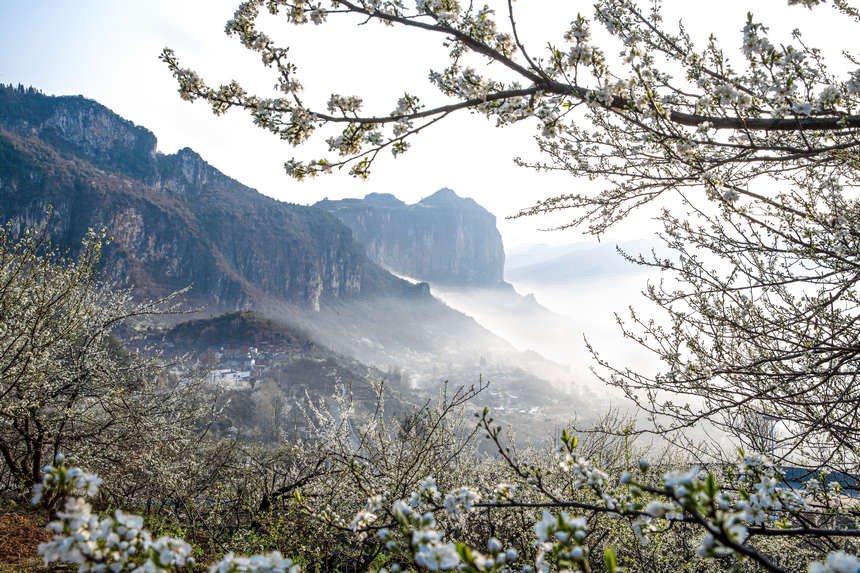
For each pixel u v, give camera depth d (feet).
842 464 12.87
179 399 33.86
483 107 12.03
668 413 13.53
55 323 25.39
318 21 12.53
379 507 8.19
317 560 21.67
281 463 33.83
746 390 12.68
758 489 7.63
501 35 12.63
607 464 21.27
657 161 13.09
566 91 11.75
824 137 12.41
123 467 29.27
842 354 11.34
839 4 12.88
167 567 5.40
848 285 11.65
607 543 20.57
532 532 18.80
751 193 12.89
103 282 29.45
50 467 5.58
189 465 34.60
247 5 12.26
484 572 5.50
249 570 5.39
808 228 12.60
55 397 27.35
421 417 25.91
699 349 13.05
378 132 12.44
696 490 5.74
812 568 4.33
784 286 13.76
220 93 12.28
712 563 19.63
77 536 5.32
